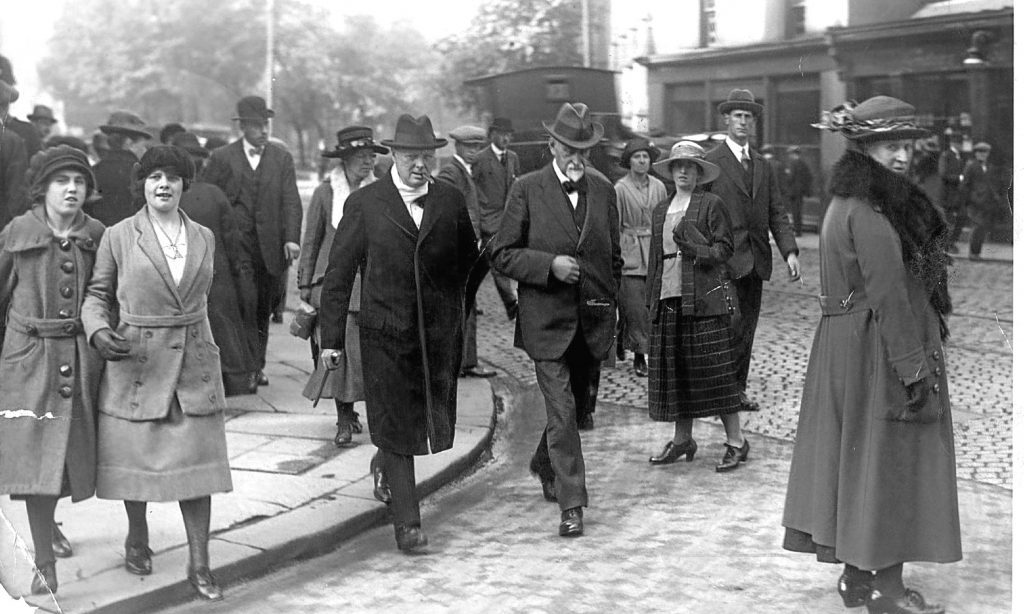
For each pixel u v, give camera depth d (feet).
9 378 12.80
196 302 13.29
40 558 13.21
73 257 12.99
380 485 16.89
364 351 15.38
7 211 15.43
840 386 12.37
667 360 19.02
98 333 12.67
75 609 12.78
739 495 17.67
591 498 17.61
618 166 24.76
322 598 13.71
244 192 23.40
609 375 27.12
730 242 19.07
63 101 25.12
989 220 20.61
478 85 30.27
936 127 19.20
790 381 24.16
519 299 16.29
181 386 13.14
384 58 32.83
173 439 13.07
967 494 16.60
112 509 15.92
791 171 19.48
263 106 23.22
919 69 19.30
